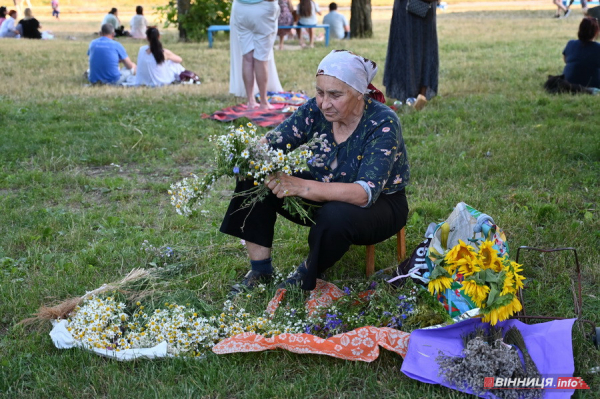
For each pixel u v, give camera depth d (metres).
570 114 7.54
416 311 3.13
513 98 8.50
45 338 3.20
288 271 3.92
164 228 4.68
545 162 5.75
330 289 3.54
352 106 3.23
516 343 2.80
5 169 6.01
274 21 8.04
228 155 3.22
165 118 8.01
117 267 4.03
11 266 4.05
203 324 3.15
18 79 10.86
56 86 10.26
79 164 6.28
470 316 2.95
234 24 8.11
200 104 8.78
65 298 3.64
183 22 17.44
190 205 3.42
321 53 13.95
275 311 3.37
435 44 8.07
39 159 6.32
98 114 8.20
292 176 3.33
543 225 4.52
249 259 4.13
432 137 6.80
